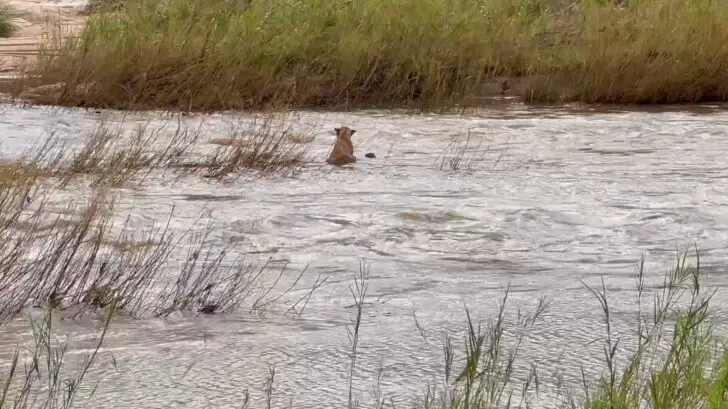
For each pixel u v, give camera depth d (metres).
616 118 19.97
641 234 10.32
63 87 21.02
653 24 23.89
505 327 7.16
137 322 7.27
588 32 23.81
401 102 21.64
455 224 10.65
